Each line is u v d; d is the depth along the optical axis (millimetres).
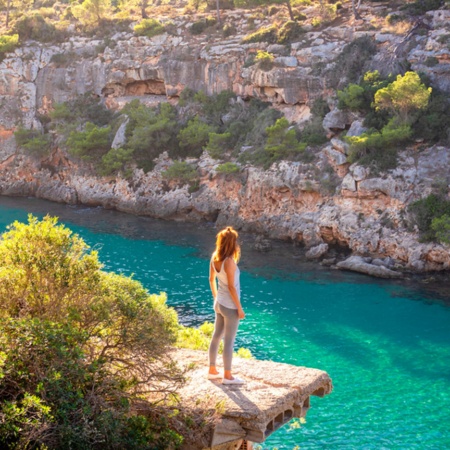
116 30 91625
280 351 36500
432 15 69562
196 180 70188
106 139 78688
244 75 75125
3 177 86250
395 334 39156
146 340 11789
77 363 10641
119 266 53500
